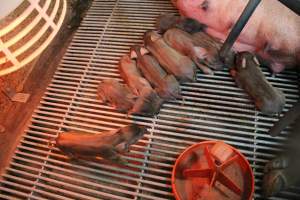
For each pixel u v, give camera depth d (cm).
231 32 85
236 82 98
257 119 94
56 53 120
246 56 94
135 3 125
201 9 100
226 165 82
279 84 99
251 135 92
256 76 91
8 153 100
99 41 118
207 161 85
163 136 96
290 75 100
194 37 100
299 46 91
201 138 94
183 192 83
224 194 82
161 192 87
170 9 120
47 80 114
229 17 97
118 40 117
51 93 109
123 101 96
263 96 88
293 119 77
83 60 115
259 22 93
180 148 93
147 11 122
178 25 105
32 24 75
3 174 96
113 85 98
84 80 110
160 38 102
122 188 90
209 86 101
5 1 61
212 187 83
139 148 95
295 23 91
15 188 95
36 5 73
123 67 102
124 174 92
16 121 107
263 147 90
